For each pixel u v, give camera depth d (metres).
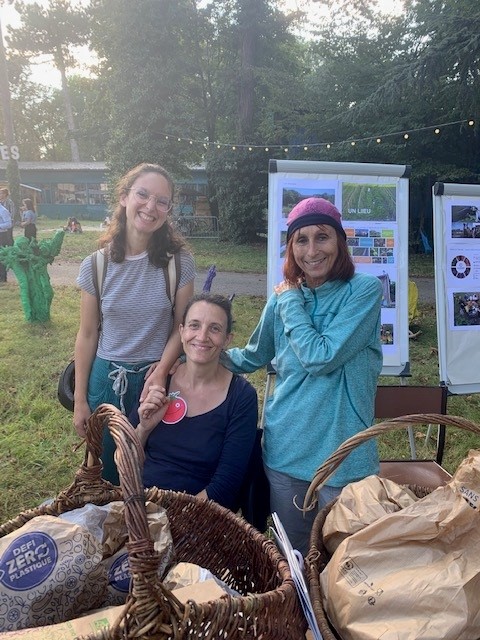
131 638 0.92
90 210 29.00
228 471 1.86
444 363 3.56
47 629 1.08
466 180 15.36
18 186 23.22
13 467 3.43
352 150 15.66
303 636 1.17
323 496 1.83
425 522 1.16
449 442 4.07
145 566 0.93
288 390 1.89
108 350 2.22
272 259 3.21
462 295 3.55
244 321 7.43
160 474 1.90
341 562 1.18
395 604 1.08
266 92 18.52
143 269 2.16
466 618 1.04
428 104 14.16
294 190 3.24
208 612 0.97
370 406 1.85
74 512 1.44
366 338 1.78
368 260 3.36
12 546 1.23
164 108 17.25
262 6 17.92
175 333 2.20
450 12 13.12
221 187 18.59
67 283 9.77
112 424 1.17
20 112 41.28
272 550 1.31
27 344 5.94
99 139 22.22
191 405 1.93
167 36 17.00
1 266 9.48
